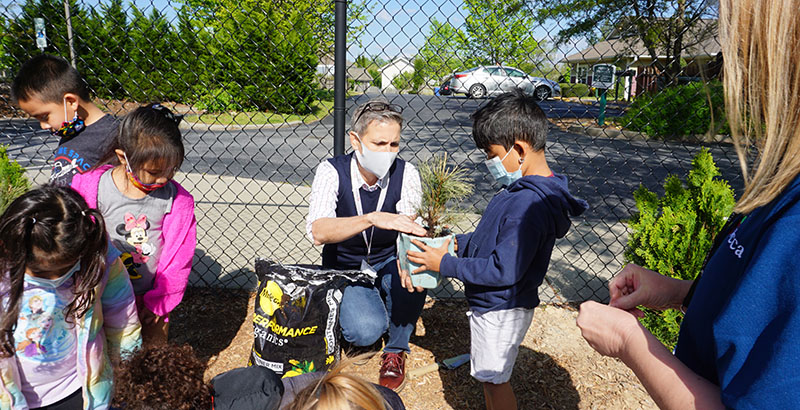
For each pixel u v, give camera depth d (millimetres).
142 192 2258
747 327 683
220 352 3000
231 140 12250
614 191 7762
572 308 3615
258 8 5215
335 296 2457
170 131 2090
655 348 879
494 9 4086
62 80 2252
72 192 1557
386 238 2846
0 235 1437
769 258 673
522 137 2025
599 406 2605
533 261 2082
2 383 1567
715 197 2842
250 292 3746
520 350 3082
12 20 4090
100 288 1754
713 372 812
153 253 2342
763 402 633
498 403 2256
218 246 4641
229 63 7824
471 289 2172
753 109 684
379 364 2953
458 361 2930
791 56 626
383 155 2514
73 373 1781
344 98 3215
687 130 11430
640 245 3133
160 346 1498
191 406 1385
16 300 1478
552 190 1986
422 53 4145
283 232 5082
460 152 10648
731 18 684
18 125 11688
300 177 8258
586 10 7660
